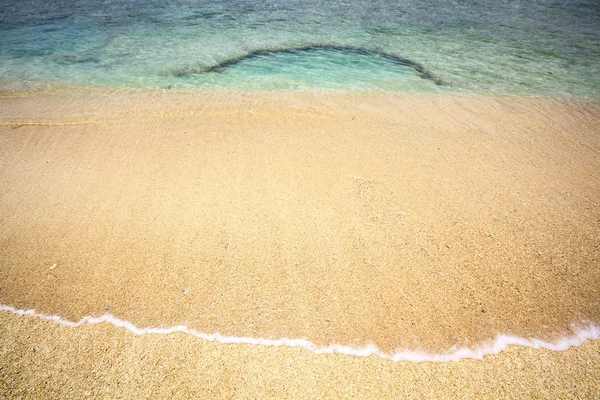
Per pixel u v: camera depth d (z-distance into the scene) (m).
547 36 11.87
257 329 3.21
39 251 3.94
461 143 5.96
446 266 3.77
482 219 4.37
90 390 2.79
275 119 6.69
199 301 3.43
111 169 5.24
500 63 9.69
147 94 7.79
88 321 3.27
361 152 5.66
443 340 3.13
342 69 9.27
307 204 4.59
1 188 4.86
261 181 5.00
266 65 9.48
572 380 2.86
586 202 4.65
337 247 3.98
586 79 8.65
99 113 6.87
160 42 11.03
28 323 3.26
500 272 3.71
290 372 2.91
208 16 13.73
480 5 15.70
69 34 11.66
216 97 7.64
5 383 2.83
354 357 3.01
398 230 4.20
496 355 3.03
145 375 2.88
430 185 4.94
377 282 3.60
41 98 7.54
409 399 2.74
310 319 3.29
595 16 13.96
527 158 5.57
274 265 3.77
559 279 3.65
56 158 5.50
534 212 4.48
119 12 14.27
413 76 8.89
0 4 15.55
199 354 3.02
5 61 9.53
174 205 4.56
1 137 6.02
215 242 4.04
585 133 6.29
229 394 2.76
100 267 3.75
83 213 4.44
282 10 14.67
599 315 3.34
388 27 12.70
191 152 5.64
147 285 3.58
